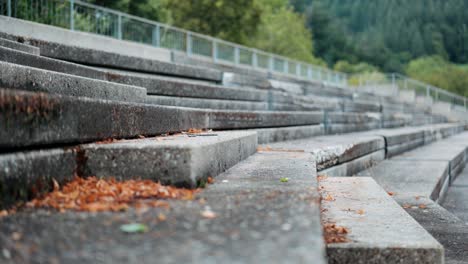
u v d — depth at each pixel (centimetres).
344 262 320
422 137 1908
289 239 216
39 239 219
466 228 527
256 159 612
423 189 787
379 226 382
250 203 299
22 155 304
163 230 235
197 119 734
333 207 467
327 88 2881
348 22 16050
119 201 305
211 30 4481
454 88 7262
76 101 374
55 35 1286
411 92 4338
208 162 406
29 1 1280
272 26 6619
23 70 503
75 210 280
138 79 928
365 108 2533
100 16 1600
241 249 204
